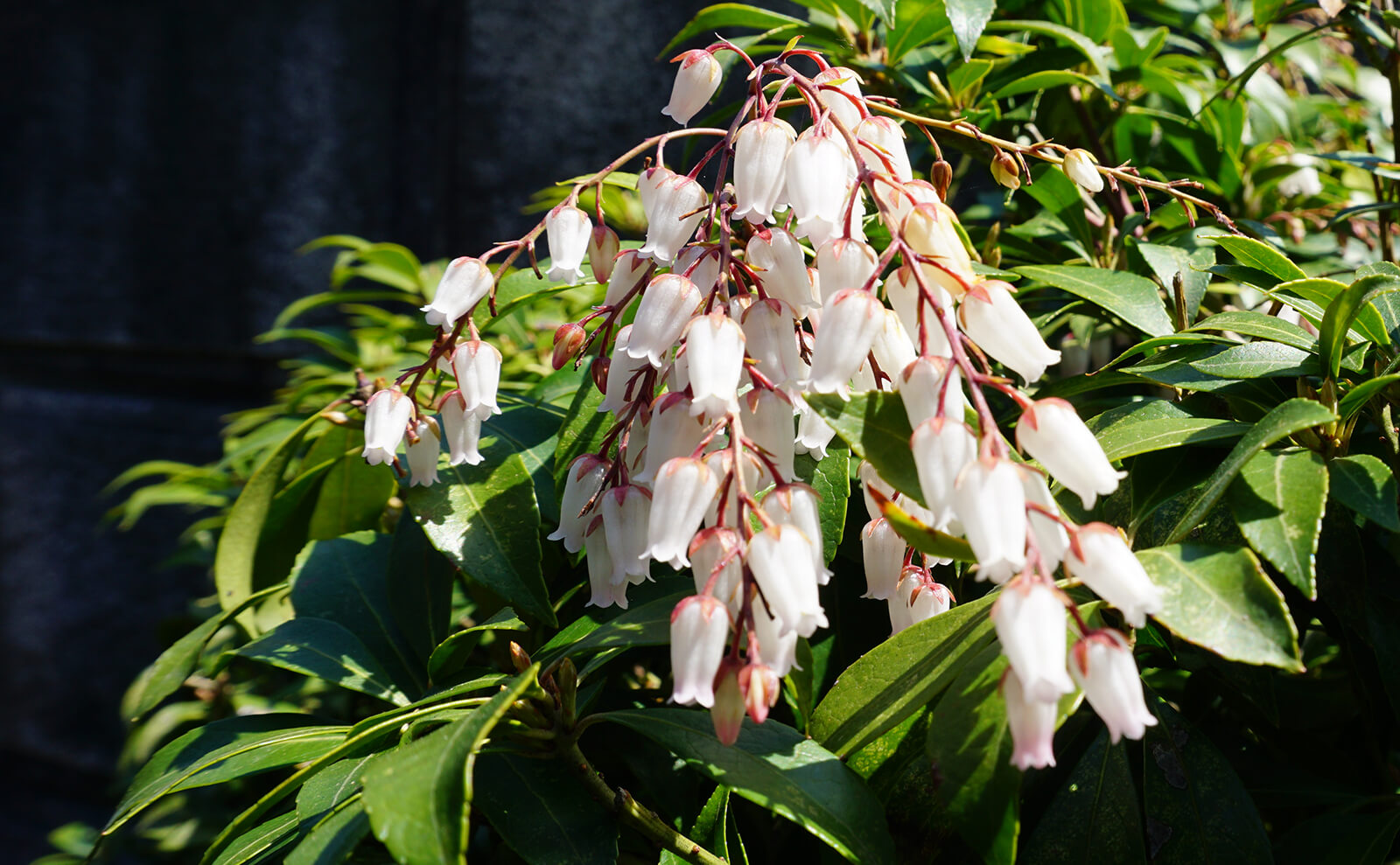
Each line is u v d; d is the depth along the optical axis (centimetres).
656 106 76
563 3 78
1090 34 35
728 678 24
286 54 89
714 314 25
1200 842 26
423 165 84
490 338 42
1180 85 37
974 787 25
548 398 31
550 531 30
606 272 27
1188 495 27
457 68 81
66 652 100
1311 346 26
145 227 95
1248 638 24
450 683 28
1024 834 28
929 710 26
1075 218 32
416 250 84
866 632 29
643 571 26
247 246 91
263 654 29
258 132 90
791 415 25
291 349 89
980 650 25
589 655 29
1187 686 30
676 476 24
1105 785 27
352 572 31
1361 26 32
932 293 25
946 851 27
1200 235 28
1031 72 34
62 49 98
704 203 26
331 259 88
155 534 96
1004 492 23
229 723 29
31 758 102
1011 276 29
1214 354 27
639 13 76
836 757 26
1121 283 29
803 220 25
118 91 96
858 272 25
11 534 101
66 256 98
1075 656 23
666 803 28
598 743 29
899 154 26
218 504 54
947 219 25
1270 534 25
